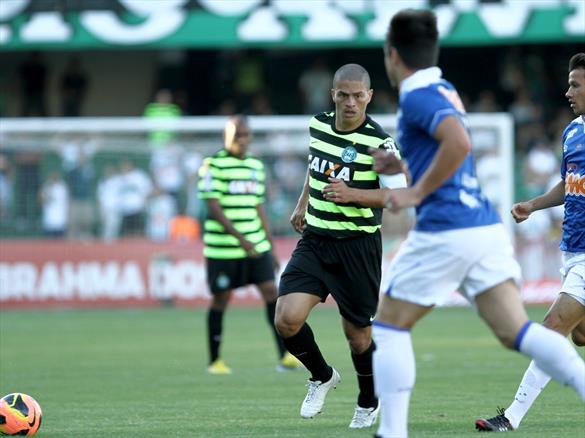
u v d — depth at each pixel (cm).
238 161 4103
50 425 2714
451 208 1938
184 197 7100
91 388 3541
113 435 2533
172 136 7150
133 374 3944
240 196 4097
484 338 5234
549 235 6988
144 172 7100
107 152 7106
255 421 2766
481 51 9231
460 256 1933
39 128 7075
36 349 4822
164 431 2594
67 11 7838
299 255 2652
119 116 9344
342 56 9325
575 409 2906
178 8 7825
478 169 7019
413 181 1967
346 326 2630
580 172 2594
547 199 2688
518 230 6975
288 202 7069
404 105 1927
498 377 3753
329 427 2638
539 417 2752
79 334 5481
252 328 5816
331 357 4412
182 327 5822
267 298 4131
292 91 9344
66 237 7056
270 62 9344
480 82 9269
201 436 2498
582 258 2591
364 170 2609
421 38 1927
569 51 9006
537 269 6975
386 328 1983
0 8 7825
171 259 6925
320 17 7738
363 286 2605
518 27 7638
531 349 1930
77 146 7094
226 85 9169
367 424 2623
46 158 7075
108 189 7069
